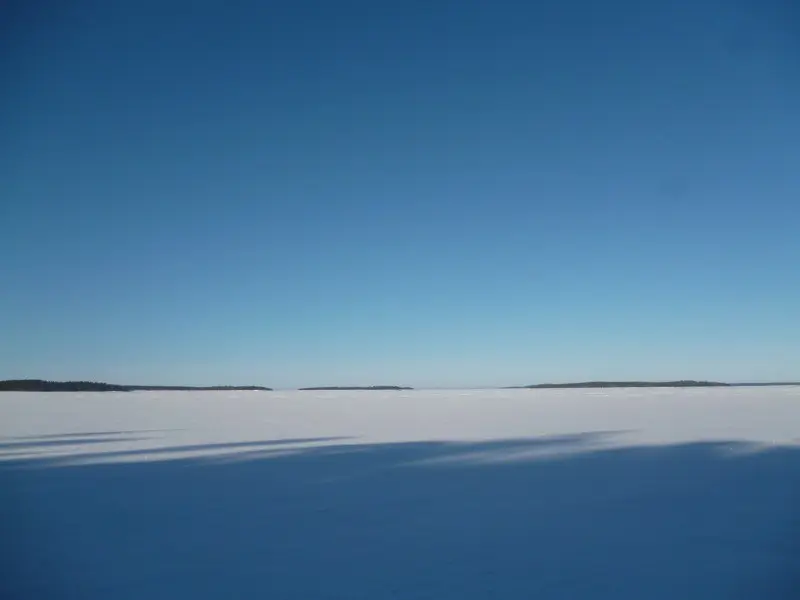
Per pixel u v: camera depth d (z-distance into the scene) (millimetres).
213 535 5191
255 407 23172
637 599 3746
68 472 8297
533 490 6977
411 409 21281
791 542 4906
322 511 6031
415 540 5023
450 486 7246
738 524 5457
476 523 5555
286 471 8328
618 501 6391
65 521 5684
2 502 6469
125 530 5359
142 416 18297
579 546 4824
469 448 10539
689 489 6957
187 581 4090
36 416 18219
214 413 19734
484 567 4336
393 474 8062
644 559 4504
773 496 6582
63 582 4090
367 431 13523
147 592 3900
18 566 4418
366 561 4480
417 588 3939
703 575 4156
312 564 4426
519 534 5184
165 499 6582
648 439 11469
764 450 9953
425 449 10438
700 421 14977
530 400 26578
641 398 26516
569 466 8594
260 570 4309
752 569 4277
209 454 9984
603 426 14023
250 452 10219
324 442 11531
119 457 9672
